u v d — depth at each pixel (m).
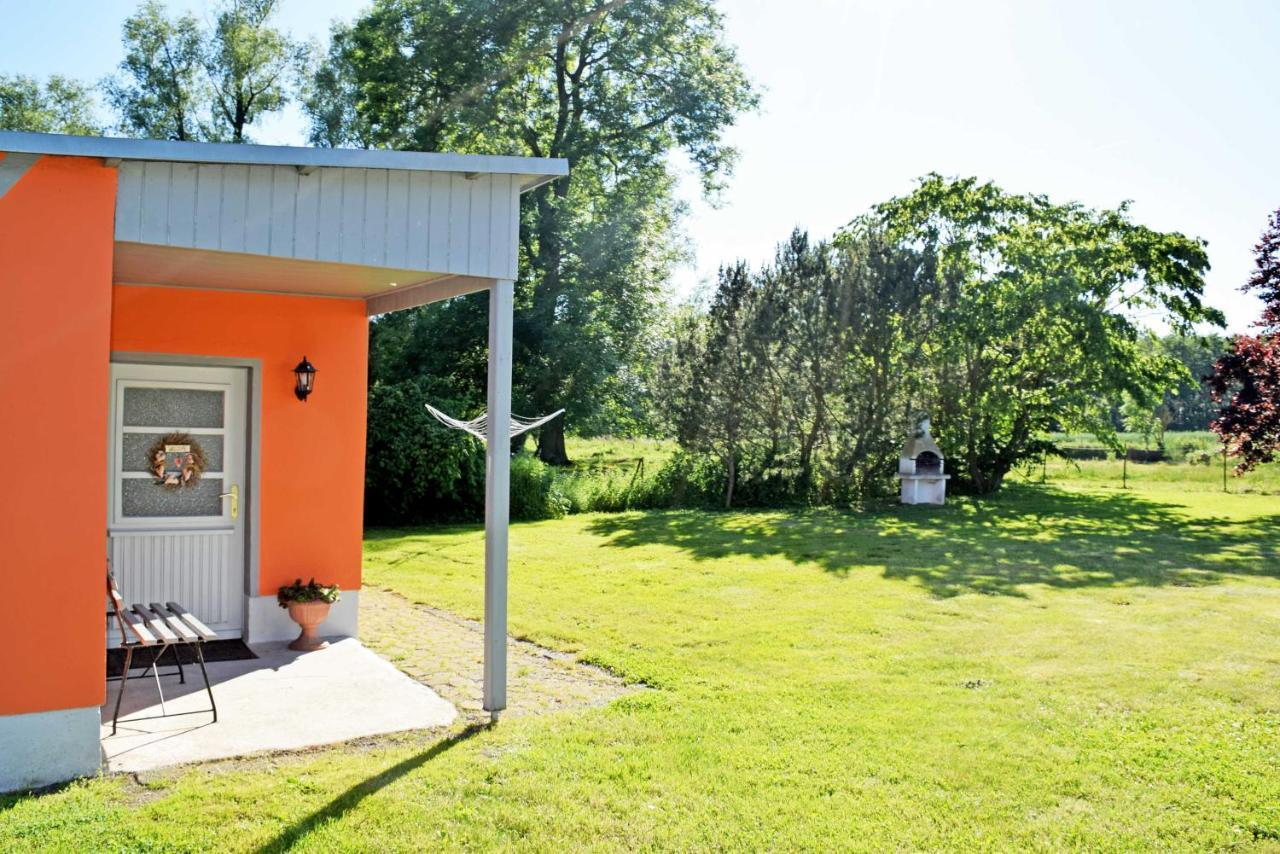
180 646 7.67
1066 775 4.79
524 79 26.34
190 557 7.86
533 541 14.69
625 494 19.92
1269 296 18.25
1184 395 53.00
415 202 5.59
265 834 3.98
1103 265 22.88
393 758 4.94
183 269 6.44
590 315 25.80
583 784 4.59
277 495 7.95
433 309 25.75
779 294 20.14
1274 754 5.12
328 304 8.14
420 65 24.22
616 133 26.16
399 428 17.19
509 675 6.87
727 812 4.29
